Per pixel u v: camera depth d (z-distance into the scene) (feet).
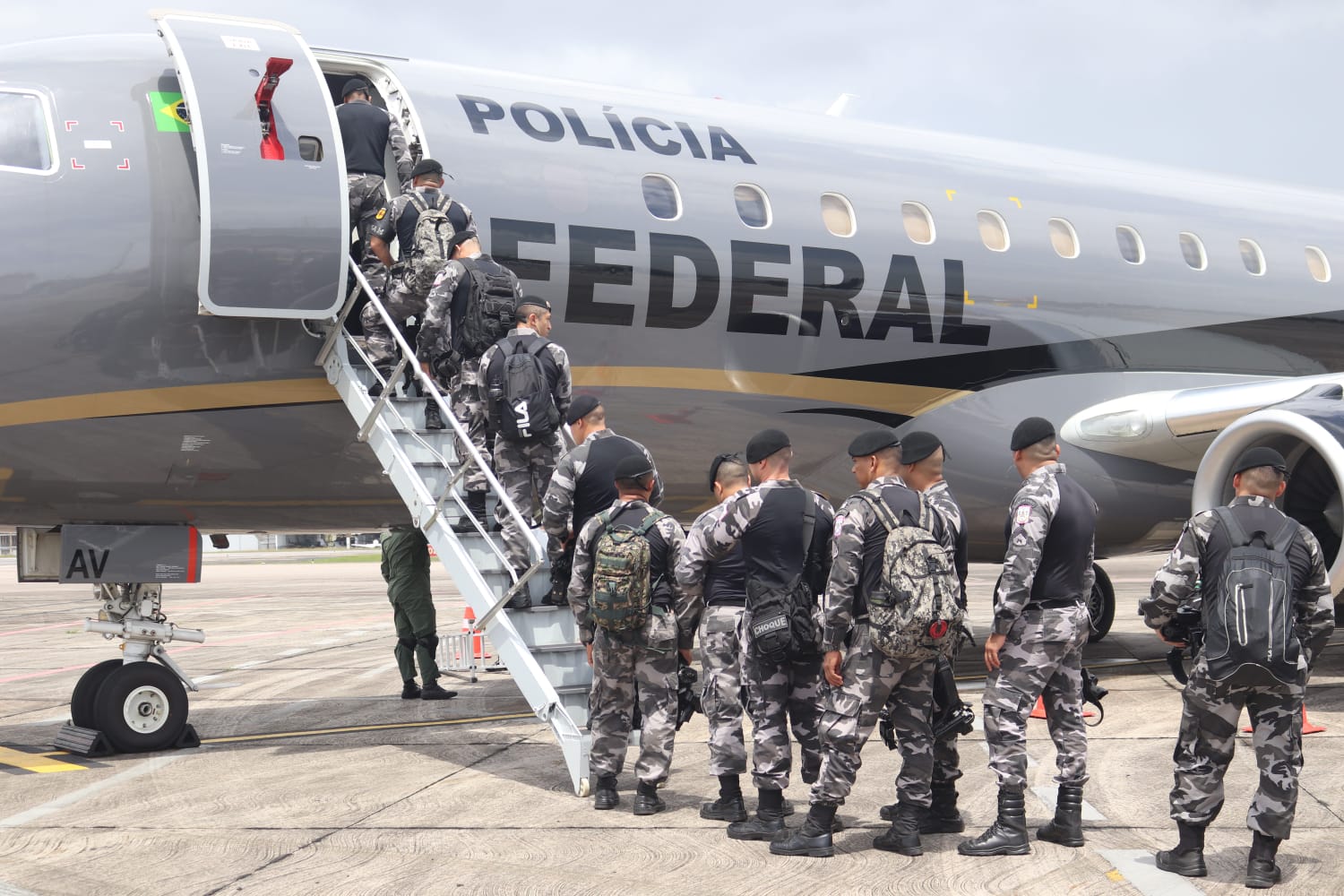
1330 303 43.39
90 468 26.91
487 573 25.02
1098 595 49.08
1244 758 26.45
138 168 26.48
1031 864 18.76
